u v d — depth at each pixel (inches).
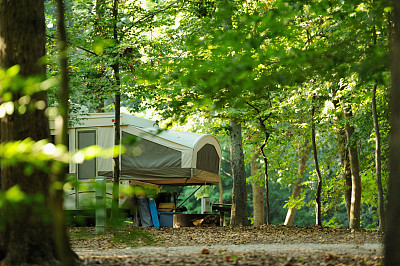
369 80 282.0
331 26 567.5
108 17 620.4
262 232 573.6
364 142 864.9
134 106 674.2
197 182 816.3
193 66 266.8
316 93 726.5
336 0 331.6
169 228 646.5
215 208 823.1
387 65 274.4
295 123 901.8
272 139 908.0
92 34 605.3
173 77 271.7
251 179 1026.1
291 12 304.3
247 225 748.0
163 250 362.0
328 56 276.1
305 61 272.4
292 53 277.6
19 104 171.5
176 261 265.1
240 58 259.3
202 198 796.6
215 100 268.5
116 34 613.3
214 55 288.7
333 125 817.5
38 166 136.8
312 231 588.1
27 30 264.1
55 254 257.6
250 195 1679.4
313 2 328.8
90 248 380.2
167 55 647.1
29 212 253.9
